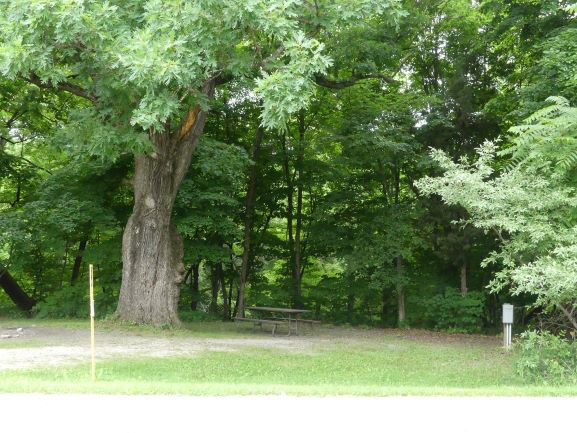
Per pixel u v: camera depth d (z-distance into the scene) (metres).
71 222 19.53
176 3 10.59
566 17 17.83
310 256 26.88
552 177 11.10
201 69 12.64
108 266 21.84
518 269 10.49
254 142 25.31
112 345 13.38
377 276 23.33
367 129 21.81
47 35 11.31
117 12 12.05
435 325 23.59
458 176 11.38
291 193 26.22
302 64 10.75
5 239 19.95
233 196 24.58
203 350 13.22
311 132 25.53
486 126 22.09
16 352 11.73
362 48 19.94
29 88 22.39
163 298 17.38
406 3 20.95
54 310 20.88
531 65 22.00
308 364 12.18
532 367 10.61
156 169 17.14
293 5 11.37
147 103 11.17
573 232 10.73
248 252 26.52
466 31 23.30
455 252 22.09
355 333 20.59
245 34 12.26
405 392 7.45
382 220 23.20
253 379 10.27
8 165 23.88
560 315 12.17
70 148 15.48
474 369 12.46
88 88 13.43
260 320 18.52
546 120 10.78
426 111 22.58
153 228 17.27
